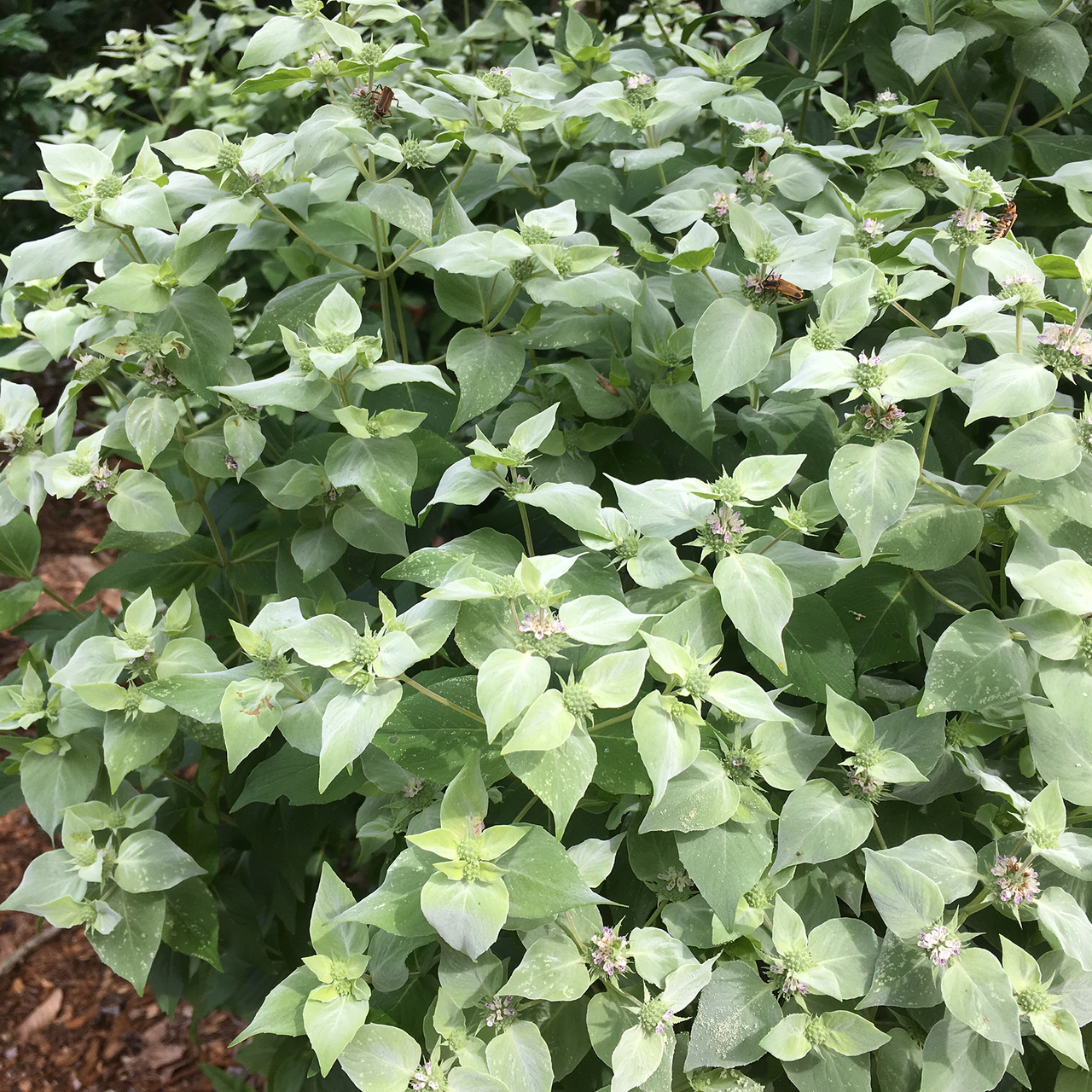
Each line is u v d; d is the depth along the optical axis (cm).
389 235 73
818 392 59
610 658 47
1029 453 49
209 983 80
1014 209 61
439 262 58
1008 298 52
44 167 157
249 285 108
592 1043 49
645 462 66
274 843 71
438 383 56
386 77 67
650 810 47
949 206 73
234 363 63
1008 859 49
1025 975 48
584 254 59
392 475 57
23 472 61
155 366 61
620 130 71
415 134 81
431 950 55
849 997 49
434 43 92
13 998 112
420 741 51
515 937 56
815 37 78
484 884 46
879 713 59
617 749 51
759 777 53
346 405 57
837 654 54
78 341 62
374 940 51
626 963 48
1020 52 69
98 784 63
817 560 52
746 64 73
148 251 62
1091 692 48
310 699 55
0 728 61
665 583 52
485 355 61
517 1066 47
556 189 71
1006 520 58
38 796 61
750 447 59
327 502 63
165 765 71
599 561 54
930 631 63
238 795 71
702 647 52
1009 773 56
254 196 60
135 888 58
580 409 67
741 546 52
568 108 67
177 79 108
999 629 51
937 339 56
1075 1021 47
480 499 54
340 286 57
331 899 50
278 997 49
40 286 67
